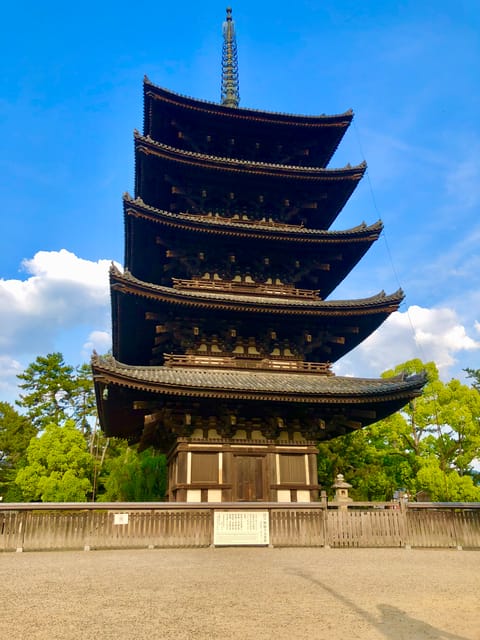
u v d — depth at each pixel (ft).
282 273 94.07
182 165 91.04
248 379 77.20
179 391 67.97
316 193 100.73
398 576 38.68
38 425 237.66
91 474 189.47
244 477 72.49
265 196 99.55
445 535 61.62
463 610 27.43
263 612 26.66
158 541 57.47
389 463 147.23
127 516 57.88
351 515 61.05
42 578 37.27
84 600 29.58
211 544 57.98
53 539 55.83
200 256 87.66
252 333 84.84
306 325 85.20
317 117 103.19
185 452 71.72
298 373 83.30
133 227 83.51
